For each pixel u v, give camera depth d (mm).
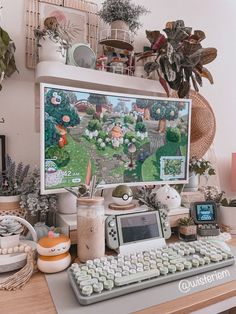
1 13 945
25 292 556
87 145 842
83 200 684
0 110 950
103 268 583
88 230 678
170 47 979
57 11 1030
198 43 1021
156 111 975
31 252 651
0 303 513
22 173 878
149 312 480
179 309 492
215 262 644
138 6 1085
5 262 626
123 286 531
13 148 972
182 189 1085
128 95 915
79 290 514
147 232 768
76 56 922
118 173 913
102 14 1047
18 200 825
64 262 648
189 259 638
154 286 562
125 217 759
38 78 887
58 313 474
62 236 685
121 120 907
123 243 726
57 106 775
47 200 828
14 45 940
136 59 1125
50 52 860
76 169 823
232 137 1559
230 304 572
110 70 1028
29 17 988
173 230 931
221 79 1507
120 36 1046
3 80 948
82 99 824
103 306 493
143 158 960
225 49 1520
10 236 668
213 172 1229
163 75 1030
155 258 639
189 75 1051
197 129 1183
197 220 931
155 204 908
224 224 1010
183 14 1361
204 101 1348
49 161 768
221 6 1499
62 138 790
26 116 991
